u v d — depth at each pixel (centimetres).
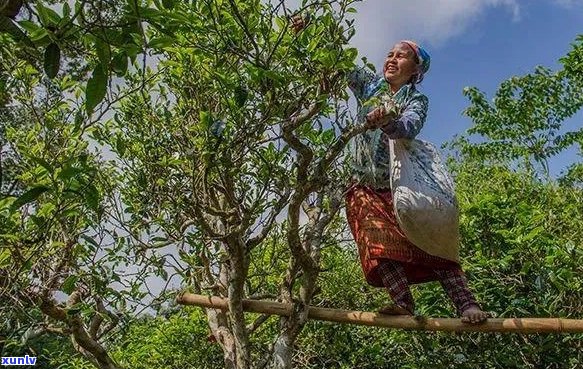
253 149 328
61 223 374
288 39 324
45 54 182
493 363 491
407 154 329
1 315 378
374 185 348
